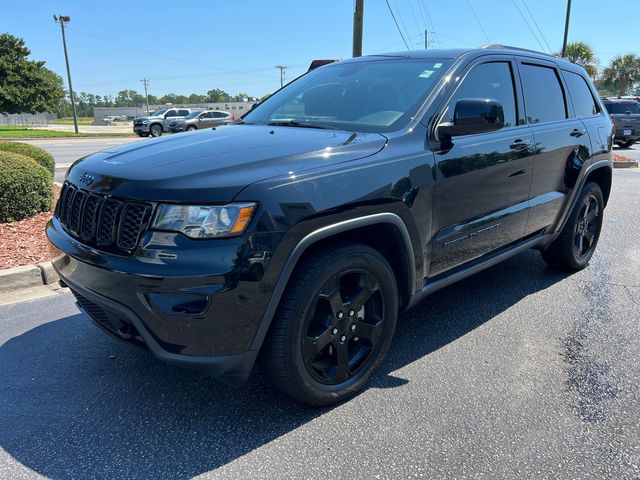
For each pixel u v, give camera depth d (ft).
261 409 9.41
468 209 11.16
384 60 12.84
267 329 8.00
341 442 8.51
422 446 8.41
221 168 8.03
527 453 8.25
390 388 10.07
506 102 12.67
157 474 7.82
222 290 7.48
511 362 11.09
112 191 8.21
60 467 7.97
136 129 109.40
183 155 8.82
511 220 12.68
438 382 10.29
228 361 7.88
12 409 9.43
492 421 9.05
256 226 7.59
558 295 14.85
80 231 8.92
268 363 8.36
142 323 7.88
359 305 9.27
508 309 13.88
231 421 9.07
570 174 14.84
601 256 18.72
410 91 11.07
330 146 9.05
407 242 9.72
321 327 8.86
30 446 8.44
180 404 9.58
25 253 17.06
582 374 10.61
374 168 9.03
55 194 26.61
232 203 7.55
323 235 8.24
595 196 16.51
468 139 11.10
